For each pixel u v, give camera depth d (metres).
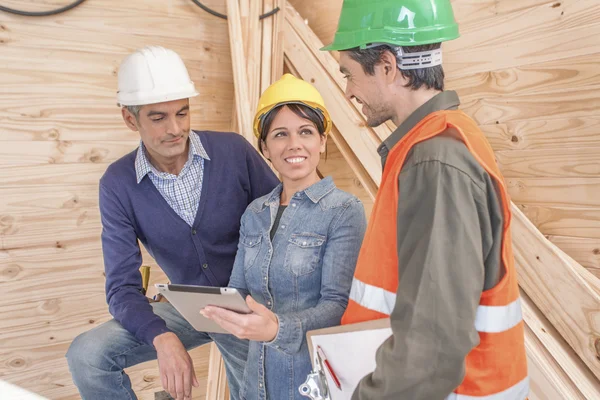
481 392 0.87
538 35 1.64
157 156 1.72
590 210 1.57
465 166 0.81
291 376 1.35
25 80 2.02
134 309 1.61
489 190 0.83
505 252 0.86
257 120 1.50
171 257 1.83
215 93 2.45
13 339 2.12
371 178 2.14
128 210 1.76
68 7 2.04
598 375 1.52
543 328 1.61
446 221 0.78
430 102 0.96
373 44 0.96
